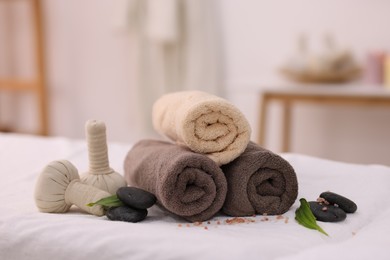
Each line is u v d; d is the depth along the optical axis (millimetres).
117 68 2906
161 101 983
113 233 704
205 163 776
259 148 848
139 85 2545
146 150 920
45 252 710
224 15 2561
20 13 3049
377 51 2152
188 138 802
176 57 2490
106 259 671
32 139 1482
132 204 778
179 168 759
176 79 2510
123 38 2848
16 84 2854
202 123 807
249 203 809
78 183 842
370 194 909
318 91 1925
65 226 736
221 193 791
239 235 708
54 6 3031
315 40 2381
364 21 2270
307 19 2385
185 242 663
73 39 3014
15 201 914
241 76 2570
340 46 2277
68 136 3141
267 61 2502
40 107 2848
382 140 2328
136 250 662
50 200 824
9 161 1227
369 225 783
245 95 2572
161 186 759
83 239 701
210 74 2506
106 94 2973
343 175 1021
